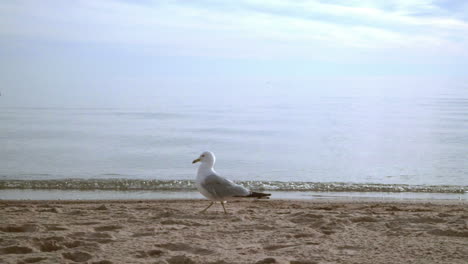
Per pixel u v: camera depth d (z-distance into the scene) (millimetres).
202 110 78000
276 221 8047
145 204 11977
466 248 5816
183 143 34781
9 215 8578
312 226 7621
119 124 50719
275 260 5047
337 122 56000
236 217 8461
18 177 20266
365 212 9695
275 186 18219
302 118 62375
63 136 38188
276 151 30969
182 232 6922
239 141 36594
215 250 5699
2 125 47188
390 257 5379
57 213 9141
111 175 21297
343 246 5949
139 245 5926
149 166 23969
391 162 25938
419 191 17500
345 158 27719
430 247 5867
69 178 19922
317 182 19297
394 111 77000
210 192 9016
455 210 10820
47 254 5355
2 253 5477
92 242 6000
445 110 79188
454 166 24453
